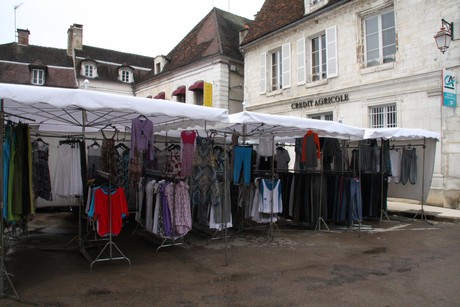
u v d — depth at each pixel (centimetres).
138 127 546
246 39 1759
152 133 561
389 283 436
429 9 1064
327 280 447
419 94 1088
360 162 817
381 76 1191
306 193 762
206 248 611
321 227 799
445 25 1004
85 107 421
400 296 395
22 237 688
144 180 688
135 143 545
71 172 592
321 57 1430
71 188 589
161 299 384
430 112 1059
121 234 726
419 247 617
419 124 1084
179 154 675
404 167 921
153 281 441
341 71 1322
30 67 2588
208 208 643
